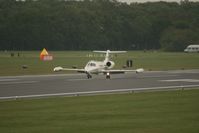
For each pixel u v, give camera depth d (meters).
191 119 84.06
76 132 72.75
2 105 101.50
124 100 111.00
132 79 176.50
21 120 82.94
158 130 74.31
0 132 72.62
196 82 161.62
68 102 106.94
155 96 119.12
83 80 170.88
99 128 75.88
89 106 100.38
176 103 105.31
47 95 120.75
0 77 185.25
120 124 79.25
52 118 85.06
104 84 153.25
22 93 124.69
